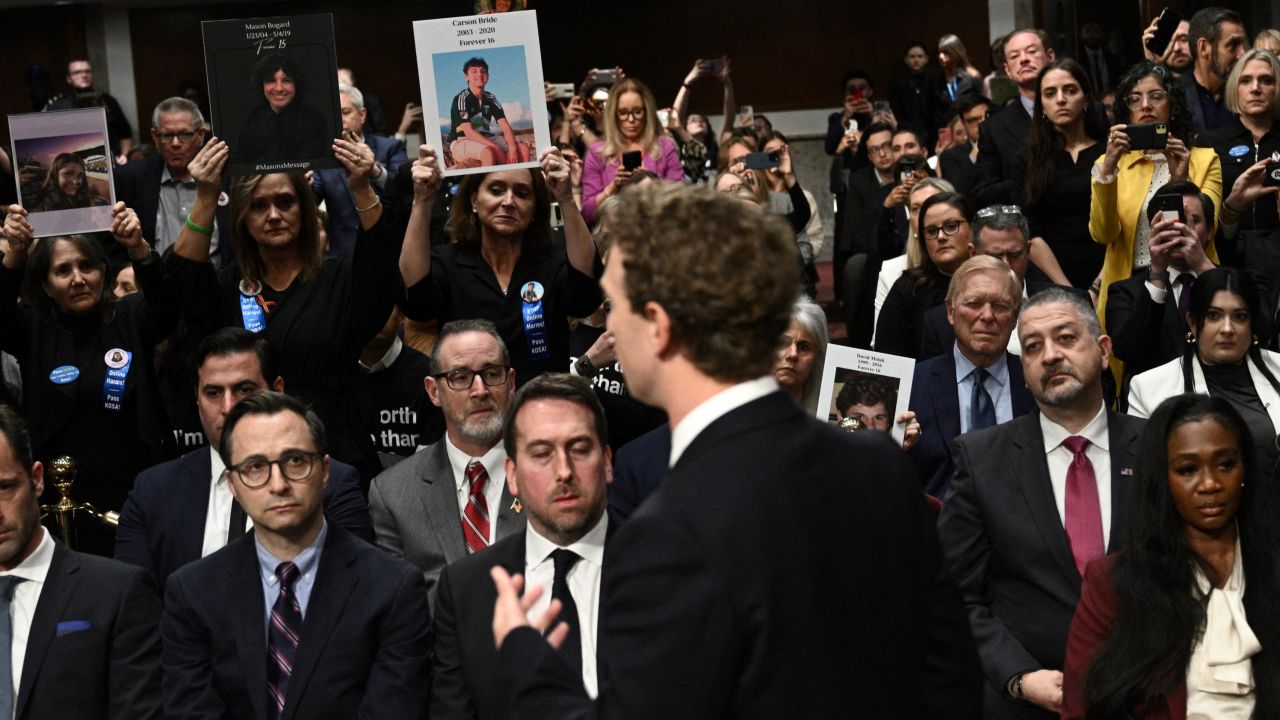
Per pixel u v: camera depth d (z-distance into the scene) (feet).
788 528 5.64
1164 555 10.32
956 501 12.65
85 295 16.38
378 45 48.19
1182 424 10.37
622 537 5.79
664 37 47.24
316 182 21.53
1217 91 23.25
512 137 15.17
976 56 45.91
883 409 13.93
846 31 46.57
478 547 12.94
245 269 15.37
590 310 15.44
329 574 11.48
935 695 6.28
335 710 11.14
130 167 22.75
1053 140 20.03
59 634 11.73
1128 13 36.01
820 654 5.59
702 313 5.75
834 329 27.58
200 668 11.36
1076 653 10.65
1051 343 12.35
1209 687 10.16
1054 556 12.13
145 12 48.14
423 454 13.44
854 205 28.30
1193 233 15.89
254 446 11.34
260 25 14.80
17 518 11.72
